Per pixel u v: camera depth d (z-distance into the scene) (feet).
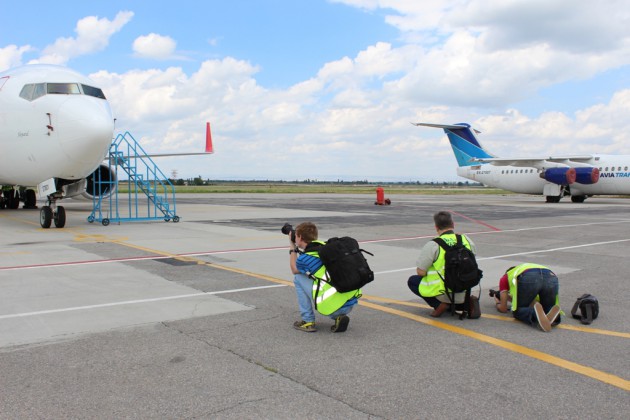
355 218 71.82
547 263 33.60
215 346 16.37
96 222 62.95
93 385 13.21
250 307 21.48
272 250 39.01
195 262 33.14
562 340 17.39
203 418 11.45
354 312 21.02
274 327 18.61
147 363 14.78
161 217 65.51
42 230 52.90
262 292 24.36
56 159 48.91
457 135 156.87
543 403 12.36
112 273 29.01
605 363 15.17
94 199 62.18
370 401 12.41
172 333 17.69
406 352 16.06
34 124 49.24
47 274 28.53
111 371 14.15
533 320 18.89
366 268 17.54
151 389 12.98
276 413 11.71
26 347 16.10
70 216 72.90
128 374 13.94
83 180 61.05
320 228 56.59
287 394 12.76
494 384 13.52
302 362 15.03
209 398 12.48
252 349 16.15
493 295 22.24
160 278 27.63
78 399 12.38
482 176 153.28
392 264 32.96
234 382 13.47
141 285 25.76
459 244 19.40
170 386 13.17
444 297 19.65
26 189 90.17
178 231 52.90
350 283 17.17
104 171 69.26
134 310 20.76
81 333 17.60
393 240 45.85
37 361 14.88
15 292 23.93
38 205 106.83
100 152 49.19
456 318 20.22
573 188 129.39
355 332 18.20
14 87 51.37
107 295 23.43
